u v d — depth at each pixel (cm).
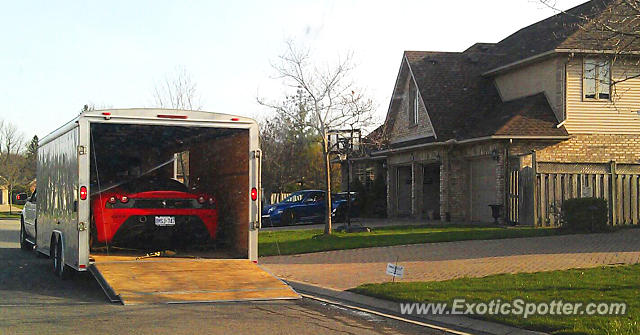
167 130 1180
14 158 5581
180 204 1213
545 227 1889
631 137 2241
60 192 1206
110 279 1004
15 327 788
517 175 2056
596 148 2220
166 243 1239
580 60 2211
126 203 1172
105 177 1347
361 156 3136
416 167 2747
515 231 1792
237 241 1216
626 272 1116
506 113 2342
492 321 841
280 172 3778
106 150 1350
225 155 1274
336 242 1752
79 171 1039
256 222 1159
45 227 1389
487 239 1697
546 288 995
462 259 1382
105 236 1155
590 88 2227
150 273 1054
